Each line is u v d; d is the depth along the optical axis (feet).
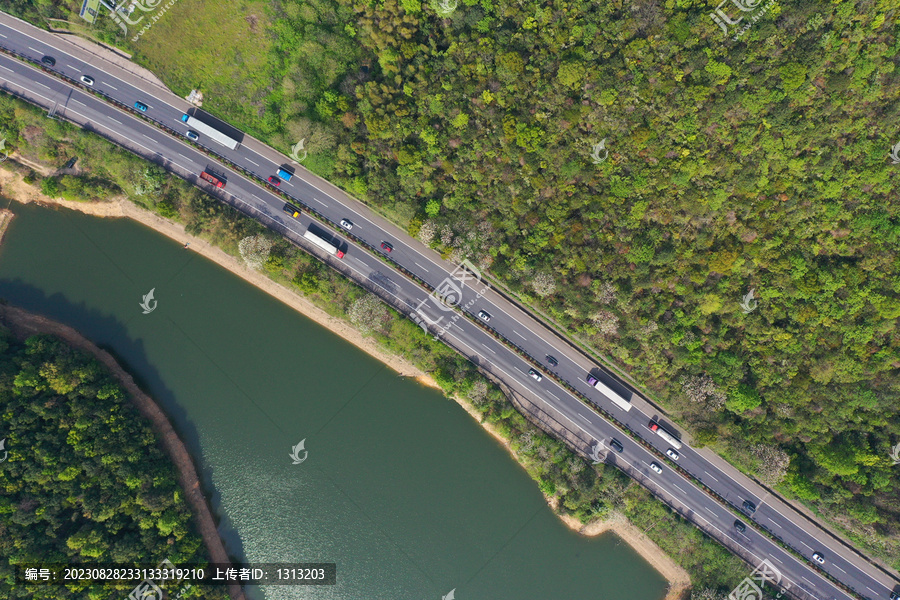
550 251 325.01
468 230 326.03
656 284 319.47
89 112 337.72
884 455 314.14
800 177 300.81
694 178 308.40
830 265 305.73
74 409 315.37
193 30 332.19
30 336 333.01
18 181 343.26
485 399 337.31
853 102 289.74
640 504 340.80
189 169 341.00
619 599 343.05
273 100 334.85
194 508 338.75
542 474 339.36
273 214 342.64
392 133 326.24
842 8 281.13
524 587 341.82
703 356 321.93
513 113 315.99
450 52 319.88
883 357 306.55
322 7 325.21
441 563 342.03
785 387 317.63
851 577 336.90
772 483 325.62
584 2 305.73
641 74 303.27
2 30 334.24
